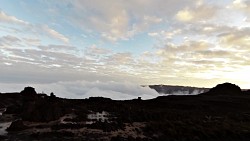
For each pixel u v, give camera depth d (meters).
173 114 47.94
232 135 35.25
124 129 33.94
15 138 26.86
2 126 33.12
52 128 32.41
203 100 79.44
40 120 37.50
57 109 41.69
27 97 57.22
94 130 32.31
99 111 51.72
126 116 44.19
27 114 38.44
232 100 80.44
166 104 70.38
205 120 44.75
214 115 54.00
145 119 42.66
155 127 35.50
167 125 36.88
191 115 49.84
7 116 41.22
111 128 33.38
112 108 55.19
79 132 30.80
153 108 63.16
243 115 54.38
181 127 36.22
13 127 30.88
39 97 58.22
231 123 42.88
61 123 36.00
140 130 34.28
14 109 45.34
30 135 28.25
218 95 94.50
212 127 38.12
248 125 42.94
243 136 35.09
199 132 34.47
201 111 61.03
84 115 44.47
